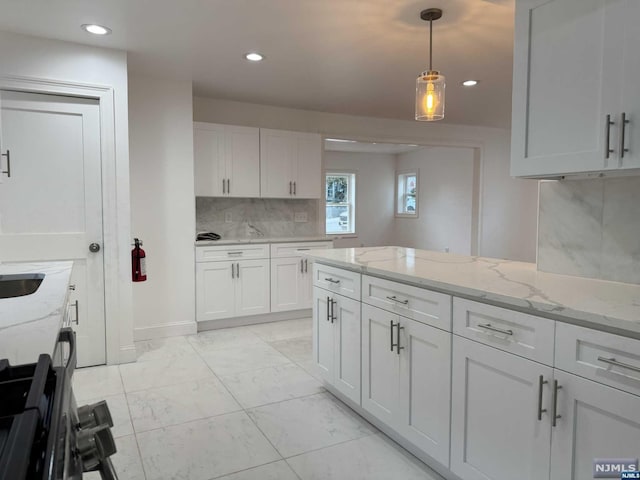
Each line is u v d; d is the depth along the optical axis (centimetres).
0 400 69
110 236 326
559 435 138
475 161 641
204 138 423
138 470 199
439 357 184
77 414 100
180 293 405
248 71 367
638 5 144
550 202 205
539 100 177
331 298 263
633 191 177
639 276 174
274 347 373
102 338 330
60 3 247
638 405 118
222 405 264
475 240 645
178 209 400
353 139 534
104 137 320
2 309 124
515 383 152
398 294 207
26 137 303
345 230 923
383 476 194
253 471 198
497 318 158
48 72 301
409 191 923
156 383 297
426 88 250
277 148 461
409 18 267
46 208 310
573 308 131
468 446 172
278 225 498
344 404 266
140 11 258
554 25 170
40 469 50
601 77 155
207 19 269
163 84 387
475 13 260
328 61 344
